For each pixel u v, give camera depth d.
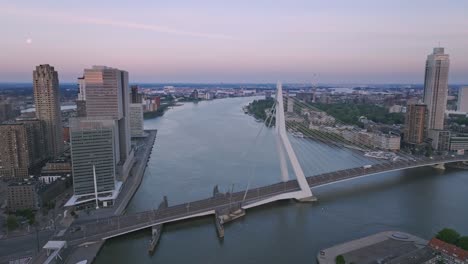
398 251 196.25
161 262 199.75
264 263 195.88
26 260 195.62
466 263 172.38
